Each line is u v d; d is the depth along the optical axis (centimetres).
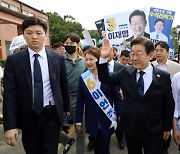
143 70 244
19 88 246
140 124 240
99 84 311
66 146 368
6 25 2541
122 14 625
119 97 319
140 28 612
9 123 238
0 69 441
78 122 333
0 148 439
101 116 310
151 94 239
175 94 278
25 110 248
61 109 262
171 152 411
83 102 331
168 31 626
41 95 249
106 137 308
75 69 396
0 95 424
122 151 421
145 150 252
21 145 451
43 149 260
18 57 249
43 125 254
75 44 396
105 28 652
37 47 248
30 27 244
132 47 240
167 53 393
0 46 2447
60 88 272
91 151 419
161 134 251
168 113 251
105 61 250
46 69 254
